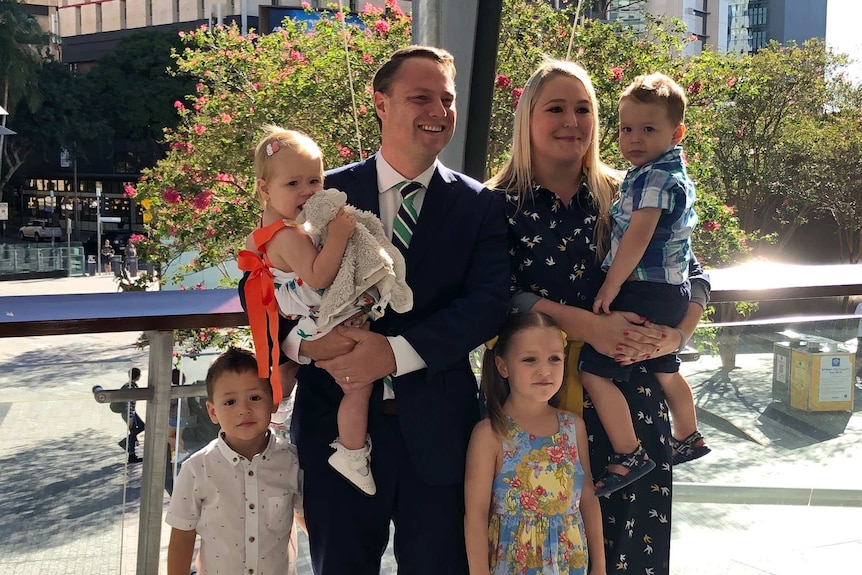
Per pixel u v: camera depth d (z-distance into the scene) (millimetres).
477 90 3432
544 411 2371
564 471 2311
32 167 59406
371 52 7902
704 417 3176
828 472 3318
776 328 3229
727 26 47750
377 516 2283
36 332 2176
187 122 9086
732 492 3238
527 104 2412
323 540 2285
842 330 3303
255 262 2170
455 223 2254
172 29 51250
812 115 20906
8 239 57688
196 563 2395
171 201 7957
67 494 2426
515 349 2279
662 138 2426
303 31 8984
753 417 3221
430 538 2270
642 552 2508
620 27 8477
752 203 20016
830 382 3297
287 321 2242
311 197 2053
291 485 2352
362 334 2133
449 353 2160
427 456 2219
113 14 62469
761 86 16891
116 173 58062
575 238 2443
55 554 2414
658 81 2455
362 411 2213
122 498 2459
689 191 2426
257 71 8547
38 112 50250
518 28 8203
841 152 19594
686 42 9469
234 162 8125
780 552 3295
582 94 2393
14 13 49750
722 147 19078
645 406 2496
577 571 2326
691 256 2619
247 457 2311
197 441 2500
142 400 2434
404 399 2209
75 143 52312
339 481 2270
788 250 25422
